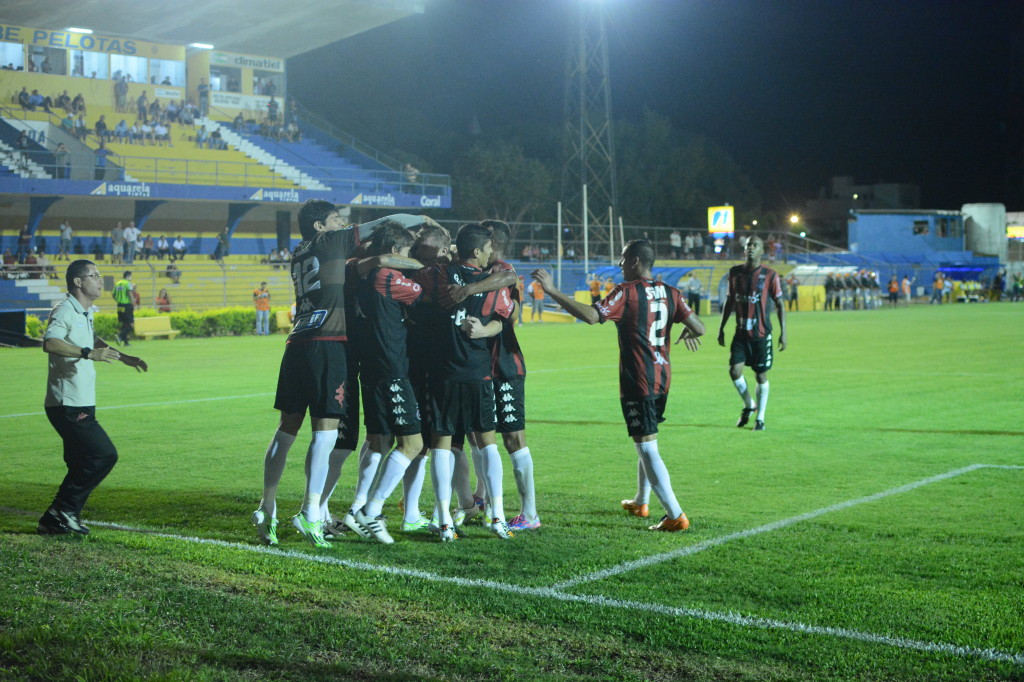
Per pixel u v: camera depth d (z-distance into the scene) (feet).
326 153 157.69
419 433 19.62
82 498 19.81
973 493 23.95
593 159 196.13
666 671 12.62
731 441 32.30
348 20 138.21
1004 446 31.07
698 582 16.40
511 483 25.72
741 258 191.72
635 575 16.83
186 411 40.96
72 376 19.36
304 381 19.10
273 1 127.34
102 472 19.81
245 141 149.18
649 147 217.97
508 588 16.06
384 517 20.01
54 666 12.81
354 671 12.66
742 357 34.58
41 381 54.70
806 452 30.17
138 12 128.88
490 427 19.51
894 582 16.40
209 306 122.52
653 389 20.11
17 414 40.42
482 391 19.31
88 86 138.72
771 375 54.39
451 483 21.09
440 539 19.54
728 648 13.37
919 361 62.75
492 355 19.98
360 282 19.57
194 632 13.98
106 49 140.46
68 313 19.35
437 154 212.43
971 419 37.22
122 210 131.34
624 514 21.93
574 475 26.76
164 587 15.97
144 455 30.27
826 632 13.97
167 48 146.30
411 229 21.48
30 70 134.21
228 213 140.46
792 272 166.50
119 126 134.00
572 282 147.43
